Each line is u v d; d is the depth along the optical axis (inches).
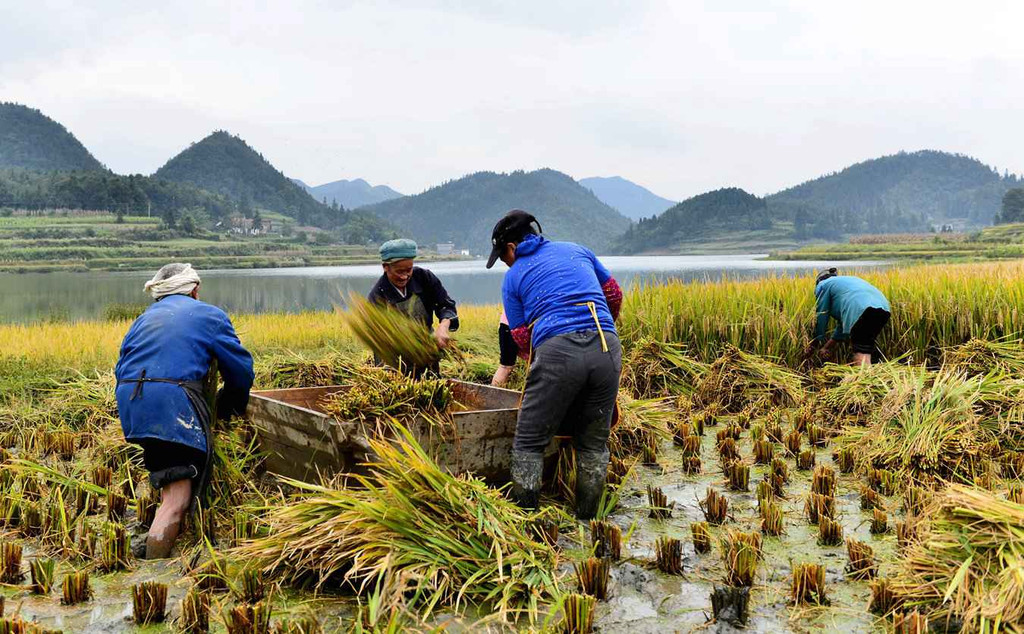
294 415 167.9
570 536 155.3
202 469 154.9
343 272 5669.3
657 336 337.1
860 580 133.3
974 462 191.0
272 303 1584.6
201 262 7657.5
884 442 206.5
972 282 346.3
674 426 245.8
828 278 315.9
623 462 209.8
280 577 131.6
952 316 323.0
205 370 160.2
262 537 150.9
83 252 7283.5
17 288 2812.5
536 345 159.5
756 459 218.2
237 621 111.3
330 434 154.4
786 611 122.3
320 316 658.8
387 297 219.5
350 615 120.8
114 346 414.9
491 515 136.6
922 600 118.8
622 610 123.0
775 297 364.2
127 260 7052.2
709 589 131.3
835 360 325.7
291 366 284.7
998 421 218.4
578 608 113.5
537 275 164.7
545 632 111.7
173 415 149.6
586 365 156.3
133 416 149.5
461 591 120.0
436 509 134.5
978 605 109.0
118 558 139.4
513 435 173.2
